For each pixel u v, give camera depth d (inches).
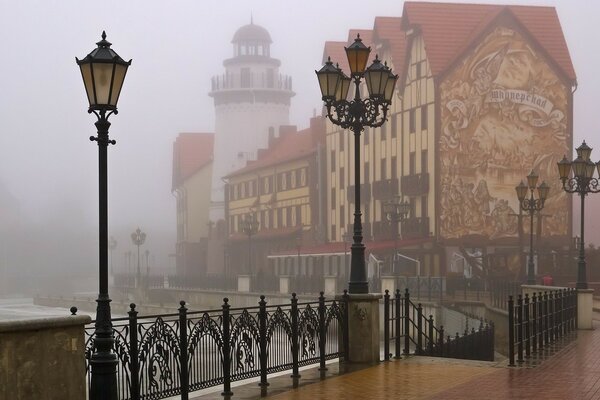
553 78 2760.8
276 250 3922.2
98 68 520.4
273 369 732.0
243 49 4734.3
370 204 3184.1
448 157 2704.2
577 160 1432.1
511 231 2719.0
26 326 460.1
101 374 514.3
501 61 2733.8
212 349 661.9
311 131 3762.3
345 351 842.2
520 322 868.6
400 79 2942.9
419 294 2159.2
